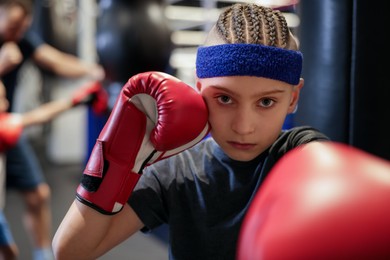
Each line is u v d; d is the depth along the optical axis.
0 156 2.09
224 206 0.79
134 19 2.67
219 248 0.79
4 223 1.94
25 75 5.46
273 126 0.71
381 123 1.22
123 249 2.85
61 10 5.28
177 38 5.54
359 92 1.22
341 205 0.42
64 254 0.77
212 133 0.74
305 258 0.41
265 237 0.44
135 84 0.74
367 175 0.46
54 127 5.89
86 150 4.43
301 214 0.43
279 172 0.51
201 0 5.16
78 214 0.76
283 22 0.74
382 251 0.40
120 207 0.75
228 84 0.69
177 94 0.71
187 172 0.83
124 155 0.74
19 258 2.71
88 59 5.12
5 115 2.10
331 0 1.24
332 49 1.25
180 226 0.81
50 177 5.04
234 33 0.70
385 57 1.21
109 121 0.76
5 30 2.36
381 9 1.20
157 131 0.72
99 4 2.91
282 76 0.69
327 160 0.50
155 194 0.82
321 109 1.29
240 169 0.79
